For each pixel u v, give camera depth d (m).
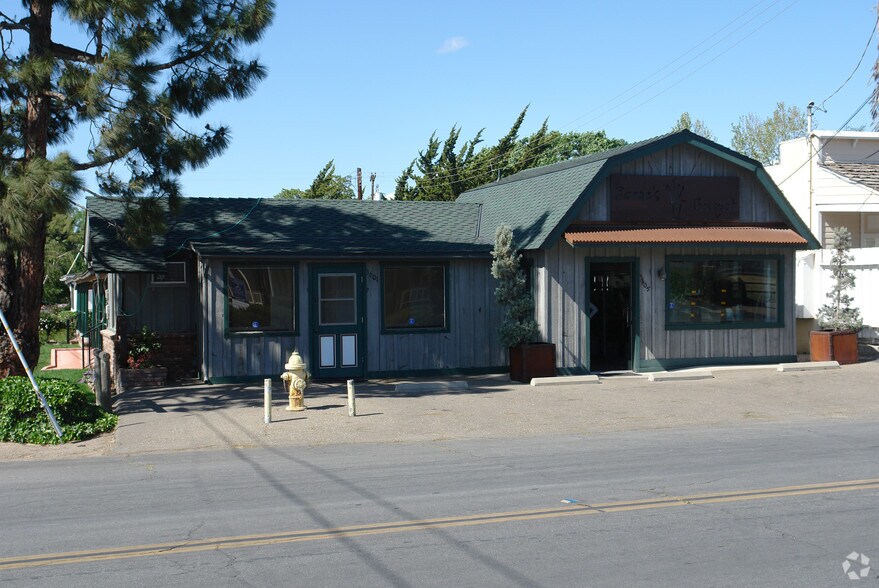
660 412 14.43
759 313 20.14
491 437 12.37
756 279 20.14
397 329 18.98
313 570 6.25
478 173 44.34
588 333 18.95
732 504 8.06
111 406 14.78
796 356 20.36
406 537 7.08
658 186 19.22
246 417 13.82
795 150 27.91
